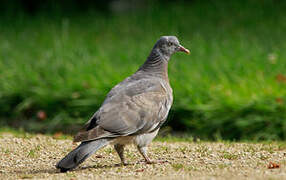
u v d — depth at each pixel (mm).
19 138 10797
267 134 12531
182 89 14227
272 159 8766
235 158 8984
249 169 7754
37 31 22609
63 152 9742
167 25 22031
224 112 13297
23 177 7621
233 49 17266
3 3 26266
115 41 20438
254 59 15820
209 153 9484
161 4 25297
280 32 19594
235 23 21391
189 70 15328
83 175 7668
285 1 22875
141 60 16938
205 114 13336
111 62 17031
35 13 26031
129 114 8078
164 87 8969
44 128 14164
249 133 12758
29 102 15219
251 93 13555
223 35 19844
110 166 8570
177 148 10039
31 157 9328
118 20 23688
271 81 14078
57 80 15844
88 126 7812
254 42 17938
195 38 19109
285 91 13438
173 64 15789
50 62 17250
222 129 13047
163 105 8680
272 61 15336
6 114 15539
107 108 8016
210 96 13906
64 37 20422
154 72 9312
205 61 16094
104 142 7789
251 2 23359
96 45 19500
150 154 9570
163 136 13156
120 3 26391
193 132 13414
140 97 8398
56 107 14969
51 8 25938
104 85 14797
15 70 16766
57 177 7547
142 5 26109
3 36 22156
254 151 9625
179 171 7793
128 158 9352
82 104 14477
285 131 12438
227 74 14969
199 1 24609
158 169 8055
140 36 20984
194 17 22734
